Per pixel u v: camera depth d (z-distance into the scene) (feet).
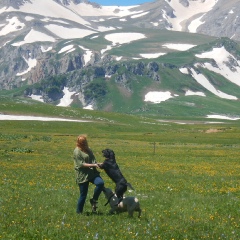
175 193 92.07
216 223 62.80
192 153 222.07
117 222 61.16
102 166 66.69
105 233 54.54
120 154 209.97
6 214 63.87
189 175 129.80
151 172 136.36
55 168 139.85
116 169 66.90
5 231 53.72
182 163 170.60
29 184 99.35
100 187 66.95
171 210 71.97
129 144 284.20
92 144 274.36
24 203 74.02
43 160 167.84
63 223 57.72
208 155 213.05
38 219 61.57
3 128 440.86
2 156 175.63
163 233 55.21
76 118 608.60
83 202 67.51
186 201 81.00
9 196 80.64
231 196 89.81
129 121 620.08
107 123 542.16
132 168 148.36
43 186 97.30
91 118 621.72
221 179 120.16
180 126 607.37
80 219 62.54
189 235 54.95
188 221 63.36
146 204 77.15
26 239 50.96
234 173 137.59
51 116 606.96
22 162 157.28
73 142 282.36
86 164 66.18
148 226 58.18
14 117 563.48
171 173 134.41
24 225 57.47
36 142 272.31
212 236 54.95
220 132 470.39
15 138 305.53
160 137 377.09
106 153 67.56
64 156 188.85
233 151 237.86
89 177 66.85
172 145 289.94
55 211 67.87
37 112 622.13
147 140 348.38
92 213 67.87
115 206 66.95
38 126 474.08
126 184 66.33
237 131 488.02
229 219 65.72
